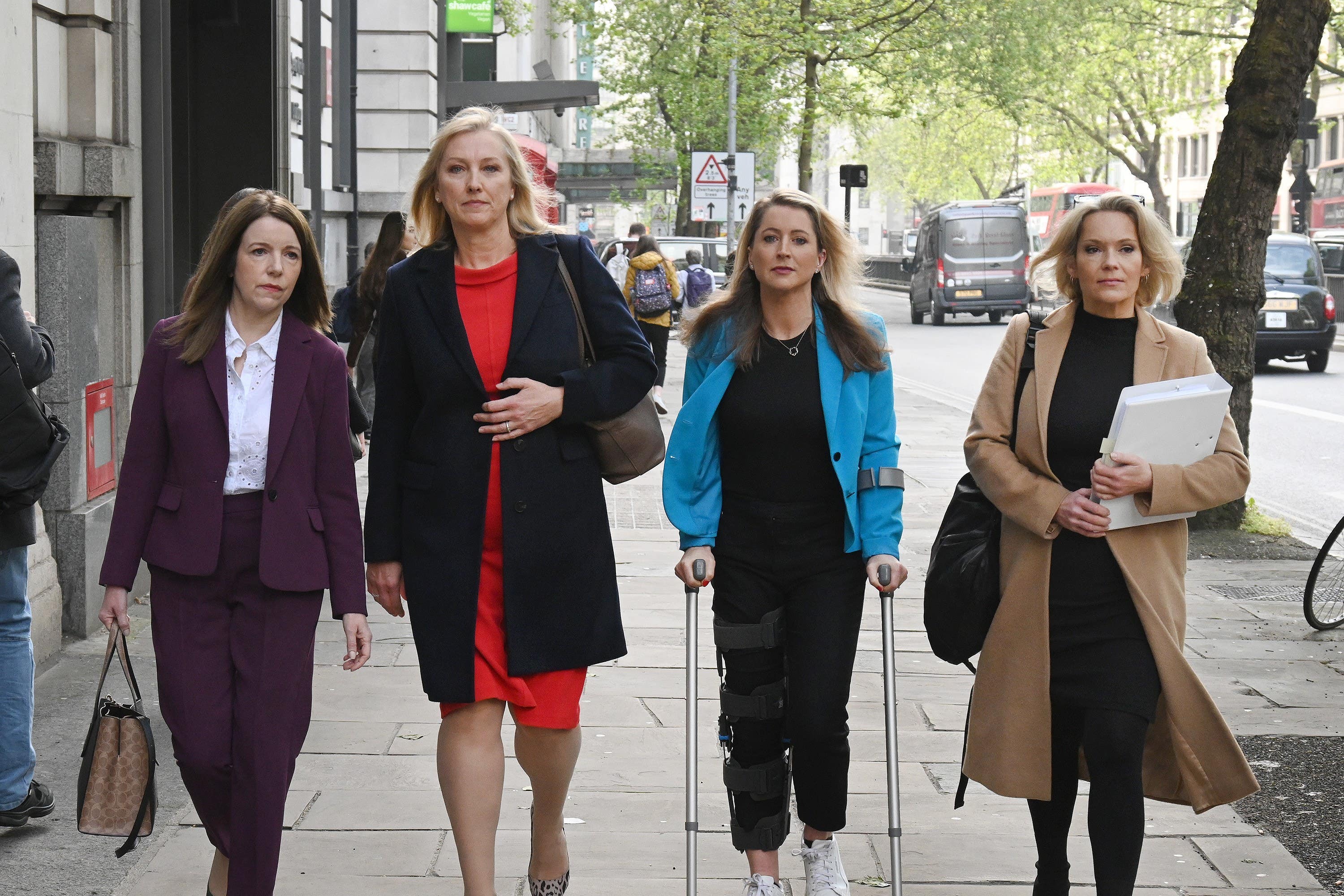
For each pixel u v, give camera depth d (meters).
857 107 31.33
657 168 39.06
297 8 15.81
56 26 7.21
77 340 6.66
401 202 22.28
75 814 4.67
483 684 3.61
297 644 3.55
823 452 3.77
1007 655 3.71
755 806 3.87
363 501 10.73
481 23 27.25
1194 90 50.00
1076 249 3.73
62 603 6.61
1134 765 3.52
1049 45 35.19
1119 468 3.52
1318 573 7.41
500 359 3.65
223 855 3.64
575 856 4.37
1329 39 54.84
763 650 3.84
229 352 3.58
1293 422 16.95
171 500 3.54
